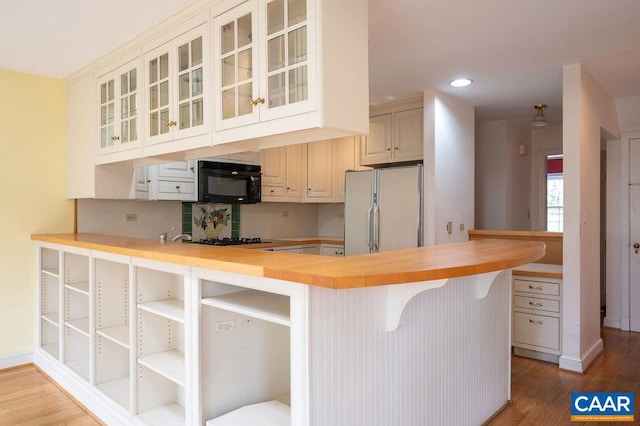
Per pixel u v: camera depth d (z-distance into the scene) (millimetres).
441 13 2279
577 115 3092
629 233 4285
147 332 2311
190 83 2287
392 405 1751
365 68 1894
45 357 3176
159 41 2453
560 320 3301
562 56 2926
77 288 2844
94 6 2184
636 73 3324
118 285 2729
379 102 4035
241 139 2004
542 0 2148
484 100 3996
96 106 3092
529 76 3320
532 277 3438
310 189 4926
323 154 5004
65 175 3488
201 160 3918
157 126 2518
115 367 2682
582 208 3184
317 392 1455
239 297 1914
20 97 3266
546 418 2471
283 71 1819
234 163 4191
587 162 3295
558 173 6586
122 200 3764
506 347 2639
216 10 2096
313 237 5242
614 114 4152
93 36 2559
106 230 3672
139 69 2623
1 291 3201
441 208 3688
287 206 5176
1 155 3182
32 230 3328
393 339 1754
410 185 3680
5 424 2406
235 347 1952
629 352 3602
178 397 2373
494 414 2492
